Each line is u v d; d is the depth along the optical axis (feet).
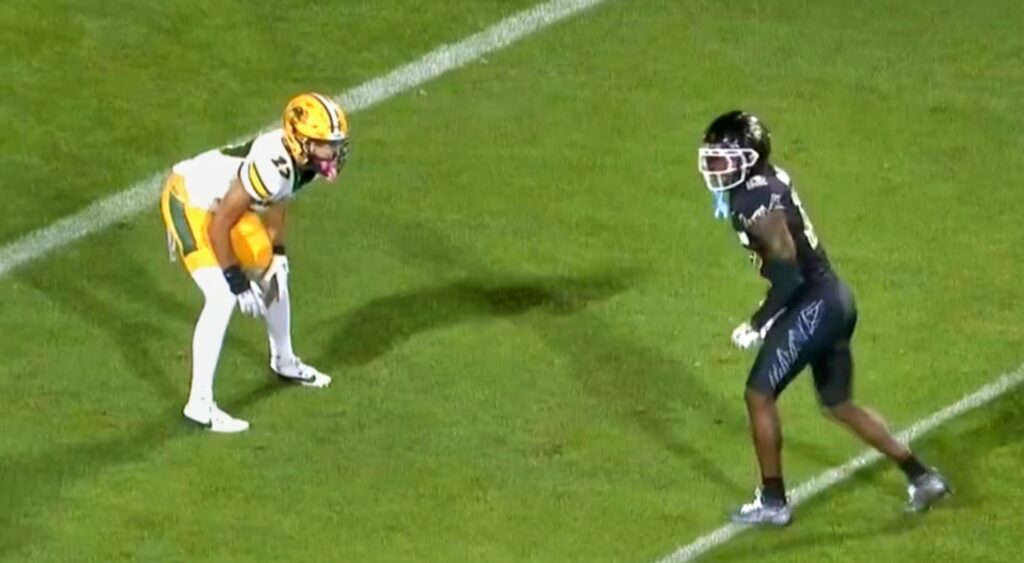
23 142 183.01
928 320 160.35
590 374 153.99
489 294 163.22
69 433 146.92
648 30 198.29
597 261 167.32
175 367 154.51
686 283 164.55
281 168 141.79
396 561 134.62
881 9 200.85
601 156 180.96
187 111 187.52
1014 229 171.73
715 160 130.52
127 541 136.36
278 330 149.89
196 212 145.89
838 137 183.73
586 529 138.00
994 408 150.30
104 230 171.73
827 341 133.69
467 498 140.87
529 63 193.98
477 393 151.84
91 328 159.02
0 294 163.22
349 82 191.42
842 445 146.82
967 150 182.09
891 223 172.45
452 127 185.37
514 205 174.50
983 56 194.90
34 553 135.23
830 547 136.26
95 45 195.11
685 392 152.05
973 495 141.38
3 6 199.21
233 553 135.23
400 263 167.22
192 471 143.23
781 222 130.72
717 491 141.90
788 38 197.16
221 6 199.82
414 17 199.41
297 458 144.66
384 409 150.00
